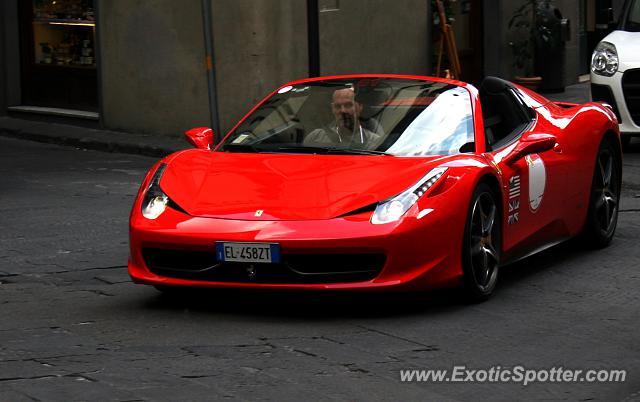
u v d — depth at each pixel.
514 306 8.34
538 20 23.89
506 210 8.80
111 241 11.02
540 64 24.58
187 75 18.66
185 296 8.64
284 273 7.80
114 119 19.78
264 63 18.14
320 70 19.19
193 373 6.53
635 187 14.12
